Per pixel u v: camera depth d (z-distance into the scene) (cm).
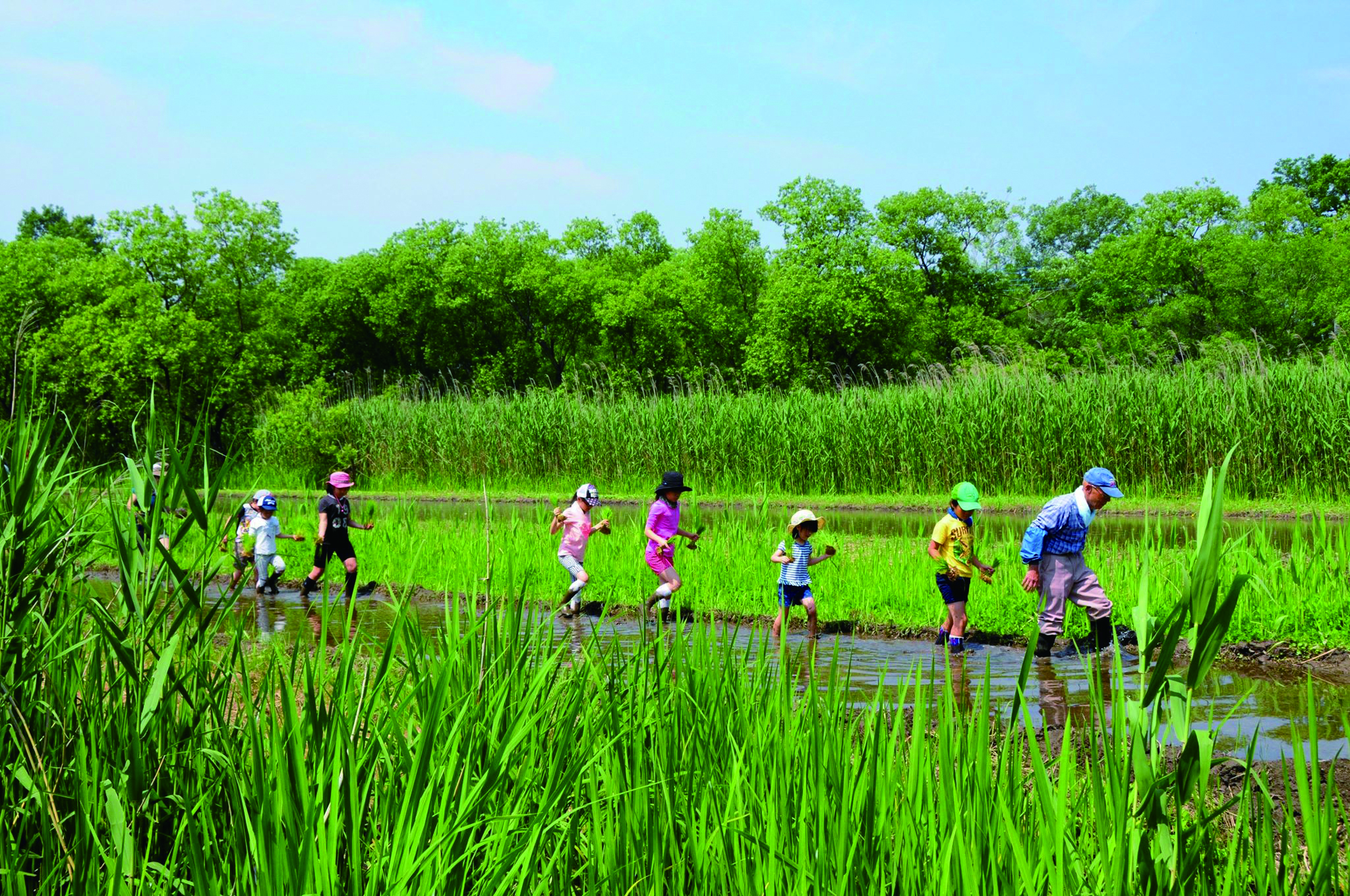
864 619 1084
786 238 5316
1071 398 2650
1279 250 5112
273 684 393
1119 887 292
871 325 4988
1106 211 8412
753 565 1332
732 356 5753
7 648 374
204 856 316
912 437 2870
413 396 5797
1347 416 2261
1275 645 895
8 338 4059
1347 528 1141
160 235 4806
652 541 1152
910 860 316
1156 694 286
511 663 409
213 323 4319
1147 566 304
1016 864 306
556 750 365
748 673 504
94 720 382
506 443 3572
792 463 3031
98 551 451
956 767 357
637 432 3294
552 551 1452
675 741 396
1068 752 331
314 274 6706
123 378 3784
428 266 6112
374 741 343
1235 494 2372
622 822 347
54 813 329
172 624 374
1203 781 315
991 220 6247
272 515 1373
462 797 316
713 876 329
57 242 5578
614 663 451
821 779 351
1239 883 316
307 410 3841
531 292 6169
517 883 315
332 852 280
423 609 1185
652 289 5678
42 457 396
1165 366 2756
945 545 960
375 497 3378
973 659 914
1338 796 317
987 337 5516
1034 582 924
